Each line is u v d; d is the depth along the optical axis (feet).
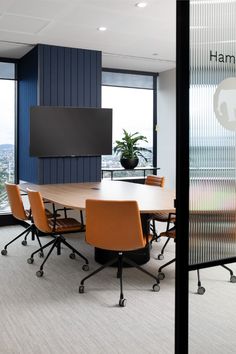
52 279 11.75
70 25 15.20
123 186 16.25
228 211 5.55
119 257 10.83
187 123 5.17
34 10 13.62
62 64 18.31
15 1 12.82
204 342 7.84
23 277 11.94
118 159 22.76
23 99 19.93
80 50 18.71
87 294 10.53
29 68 18.99
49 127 18.07
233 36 5.49
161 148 24.20
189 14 5.14
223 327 8.54
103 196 13.14
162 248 14.78
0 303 9.94
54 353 7.47
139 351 7.52
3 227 19.74
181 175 5.18
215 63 5.39
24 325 8.69
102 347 7.69
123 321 8.86
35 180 18.54
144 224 11.54
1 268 12.86
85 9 13.47
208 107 5.37
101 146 19.30
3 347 7.71
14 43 17.69
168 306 9.71
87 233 10.46
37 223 12.57
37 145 17.88
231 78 5.54
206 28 5.27
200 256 5.37
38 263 13.42
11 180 20.85
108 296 10.38
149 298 10.22
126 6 13.17
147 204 11.27
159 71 23.99
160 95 24.30
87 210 10.24
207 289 10.82
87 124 18.89
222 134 5.49
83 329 8.47
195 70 5.25
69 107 18.40
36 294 10.55
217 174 5.46
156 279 10.84
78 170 19.10
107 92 23.12
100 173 19.67
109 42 17.61
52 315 9.21
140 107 24.13
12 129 20.70
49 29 15.70
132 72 23.59
